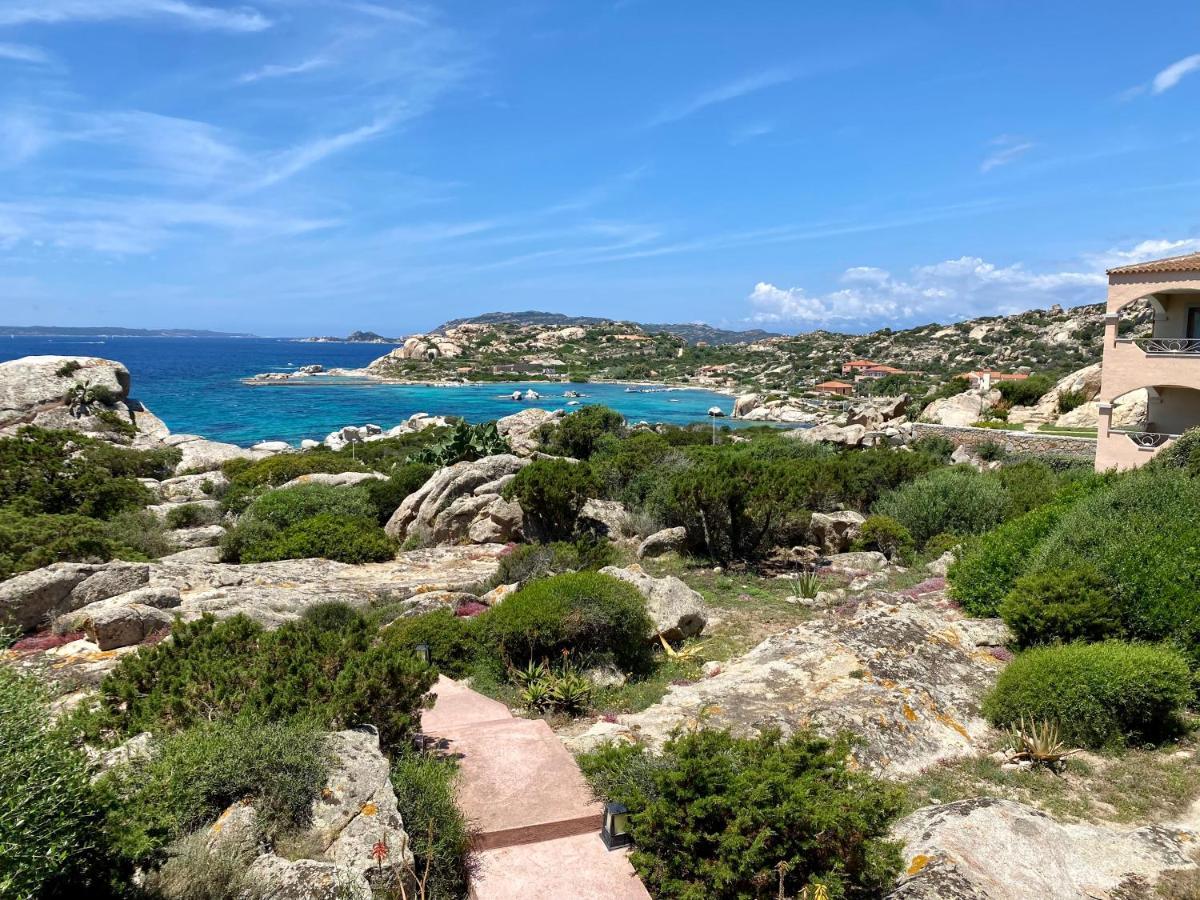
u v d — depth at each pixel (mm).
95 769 5238
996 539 15484
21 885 3965
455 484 27062
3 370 54469
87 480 27281
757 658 11883
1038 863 6492
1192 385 28844
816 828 6094
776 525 22250
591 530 23906
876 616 12867
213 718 7359
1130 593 11758
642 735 9281
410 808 6641
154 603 14086
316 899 5148
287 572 19781
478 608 15961
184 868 5234
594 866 6602
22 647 12672
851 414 72688
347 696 7766
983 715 10453
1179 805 8367
